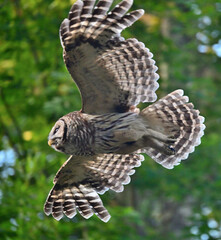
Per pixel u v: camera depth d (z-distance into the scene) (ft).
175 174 68.44
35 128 65.41
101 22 33.63
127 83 35.06
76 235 57.47
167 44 72.74
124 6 33.47
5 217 52.44
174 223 75.97
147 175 67.72
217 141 72.08
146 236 63.16
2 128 66.03
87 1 33.37
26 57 66.03
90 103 35.37
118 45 34.12
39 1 67.10
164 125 36.78
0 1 66.44
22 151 63.00
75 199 39.14
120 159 38.34
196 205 72.18
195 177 68.28
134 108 35.86
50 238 52.85
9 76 64.75
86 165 38.34
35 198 52.65
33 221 52.39
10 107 66.85
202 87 75.56
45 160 55.67
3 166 57.57
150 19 71.10
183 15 73.82
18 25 64.08
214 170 71.72
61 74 62.85
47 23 65.36
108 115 35.40
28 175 55.36
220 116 77.61
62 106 61.36
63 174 38.60
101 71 34.50
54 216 39.14
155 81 35.01
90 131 35.06
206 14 73.46
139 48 34.32
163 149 35.45
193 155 71.00
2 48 65.21
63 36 33.55
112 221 56.65
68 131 34.47
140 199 75.20
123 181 38.78
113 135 35.27
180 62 74.64
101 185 38.99
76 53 33.78
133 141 35.55
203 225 66.13
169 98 36.70
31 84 66.28
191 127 37.17
